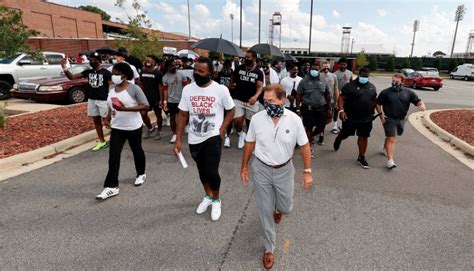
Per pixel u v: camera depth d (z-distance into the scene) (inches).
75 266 105.0
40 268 103.7
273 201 107.7
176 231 126.6
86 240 119.2
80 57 625.6
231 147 249.3
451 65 1806.1
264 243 109.2
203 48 305.1
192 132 134.0
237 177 186.2
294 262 109.2
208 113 130.1
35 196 154.2
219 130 133.3
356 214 143.6
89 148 234.2
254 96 224.1
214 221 134.6
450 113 409.4
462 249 117.9
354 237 124.9
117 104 152.5
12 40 247.1
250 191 166.7
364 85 198.7
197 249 115.3
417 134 305.0
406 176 192.4
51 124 287.1
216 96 129.6
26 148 216.8
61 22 1662.2
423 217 141.5
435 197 162.9
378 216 142.0
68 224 130.0
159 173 189.5
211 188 135.8
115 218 135.5
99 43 1205.7
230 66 287.6
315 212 145.2
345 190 170.4
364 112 199.3
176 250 114.4
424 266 108.1
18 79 485.4
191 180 179.3
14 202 147.6
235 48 303.9
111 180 154.6
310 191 168.7
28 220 132.3
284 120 101.0
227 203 152.3
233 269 105.1
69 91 426.9
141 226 129.6
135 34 510.3
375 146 261.9
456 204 155.0
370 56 2150.6
